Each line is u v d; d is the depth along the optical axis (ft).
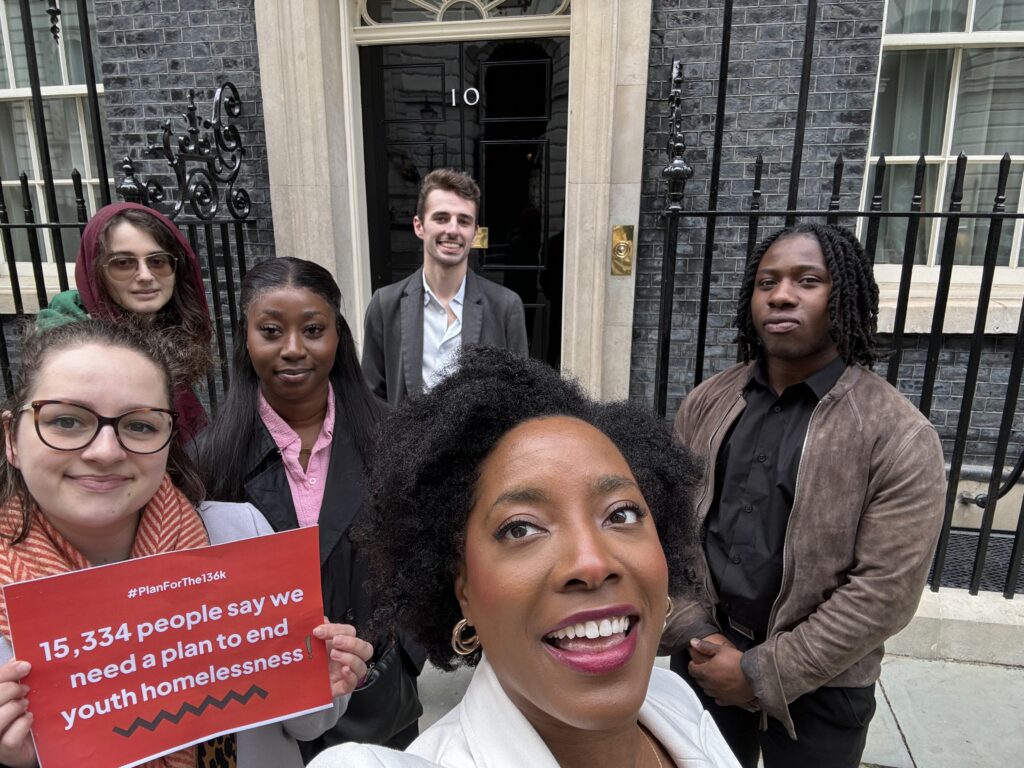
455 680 8.25
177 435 3.72
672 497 3.39
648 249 11.83
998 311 10.92
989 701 7.61
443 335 8.95
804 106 7.17
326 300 5.13
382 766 2.32
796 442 4.66
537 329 13.47
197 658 3.19
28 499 3.10
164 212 10.45
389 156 13.28
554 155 12.75
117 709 3.03
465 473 2.74
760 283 4.85
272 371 5.00
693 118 11.23
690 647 5.05
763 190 11.30
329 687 3.47
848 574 4.50
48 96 13.89
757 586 4.79
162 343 3.36
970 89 11.87
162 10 12.17
